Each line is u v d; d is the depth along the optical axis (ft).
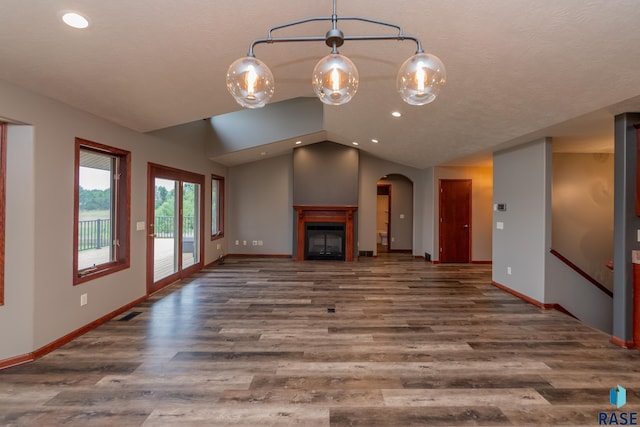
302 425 6.01
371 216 26.07
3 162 8.20
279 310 12.61
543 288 13.03
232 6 5.90
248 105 5.06
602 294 13.37
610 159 15.83
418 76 4.59
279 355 8.82
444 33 7.16
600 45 6.65
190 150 18.34
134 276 13.08
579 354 8.93
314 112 19.34
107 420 6.09
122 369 7.98
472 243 23.07
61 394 6.90
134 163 13.00
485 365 8.30
